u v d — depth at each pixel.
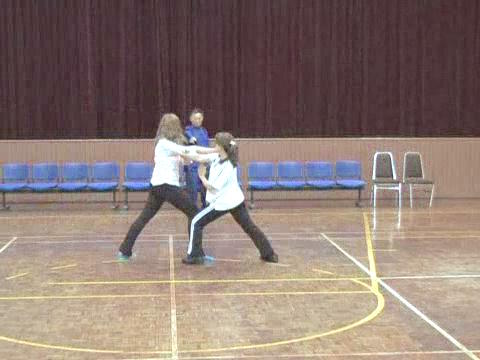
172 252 9.44
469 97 16.45
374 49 16.39
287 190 14.84
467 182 16.41
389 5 16.38
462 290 7.25
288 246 9.91
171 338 5.58
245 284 7.50
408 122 16.42
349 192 15.91
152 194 8.72
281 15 16.19
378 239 10.55
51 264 8.64
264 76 16.22
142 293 7.11
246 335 5.66
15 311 6.45
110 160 15.64
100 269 8.33
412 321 6.07
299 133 16.36
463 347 5.34
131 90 15.98
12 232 11.36
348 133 16.45
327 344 5.41
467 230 11.48
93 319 6.16
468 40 16.53
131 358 5.10
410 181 15.23
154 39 15.96
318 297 6.94
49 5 15.73
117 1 15.84
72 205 15.24
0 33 15.70
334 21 16.28
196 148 8.50
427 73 16.52
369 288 7.33
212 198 8.51
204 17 16.05
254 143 15.81
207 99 16.14
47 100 15.84
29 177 14.97
